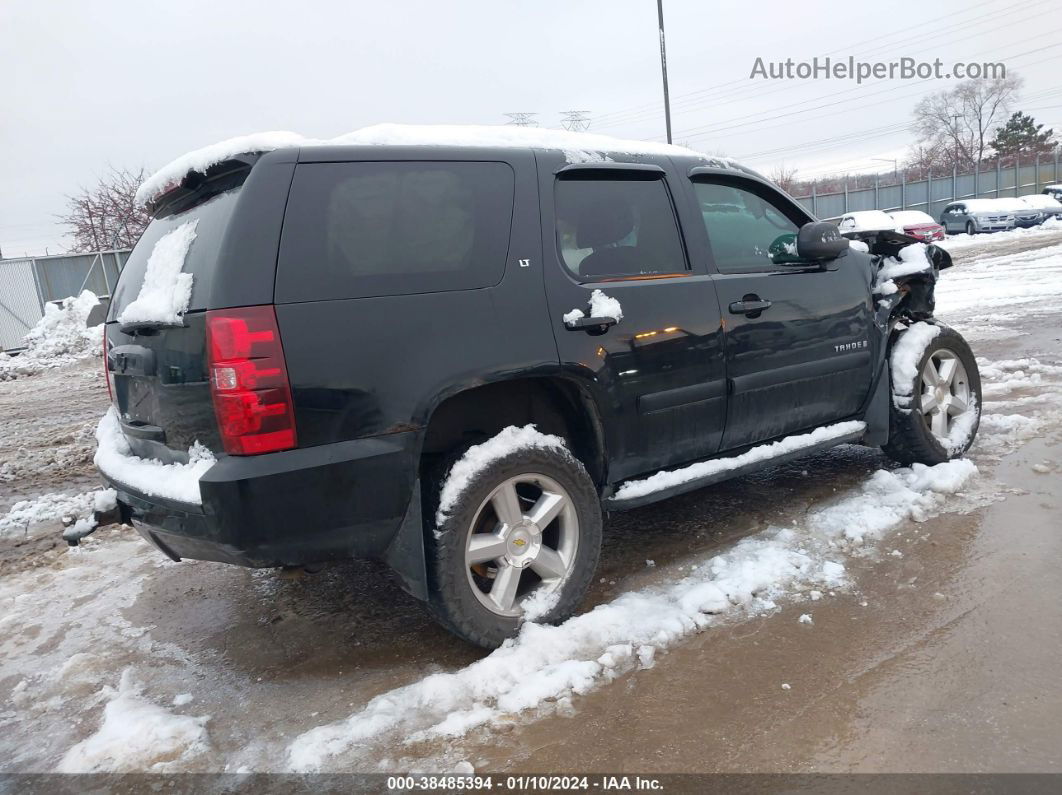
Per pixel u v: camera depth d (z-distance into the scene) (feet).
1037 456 15.17
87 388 39.60
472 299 9.47
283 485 8.25
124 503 9.83
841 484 14.89
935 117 221.05
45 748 8.52
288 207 8.59
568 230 10.70
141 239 11.48
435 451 10.06
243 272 8.25
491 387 10.32
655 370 10.94
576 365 10.15
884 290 14.34
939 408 14.99
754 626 9.91
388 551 9.29
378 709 8.59
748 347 12.06
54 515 17.13
